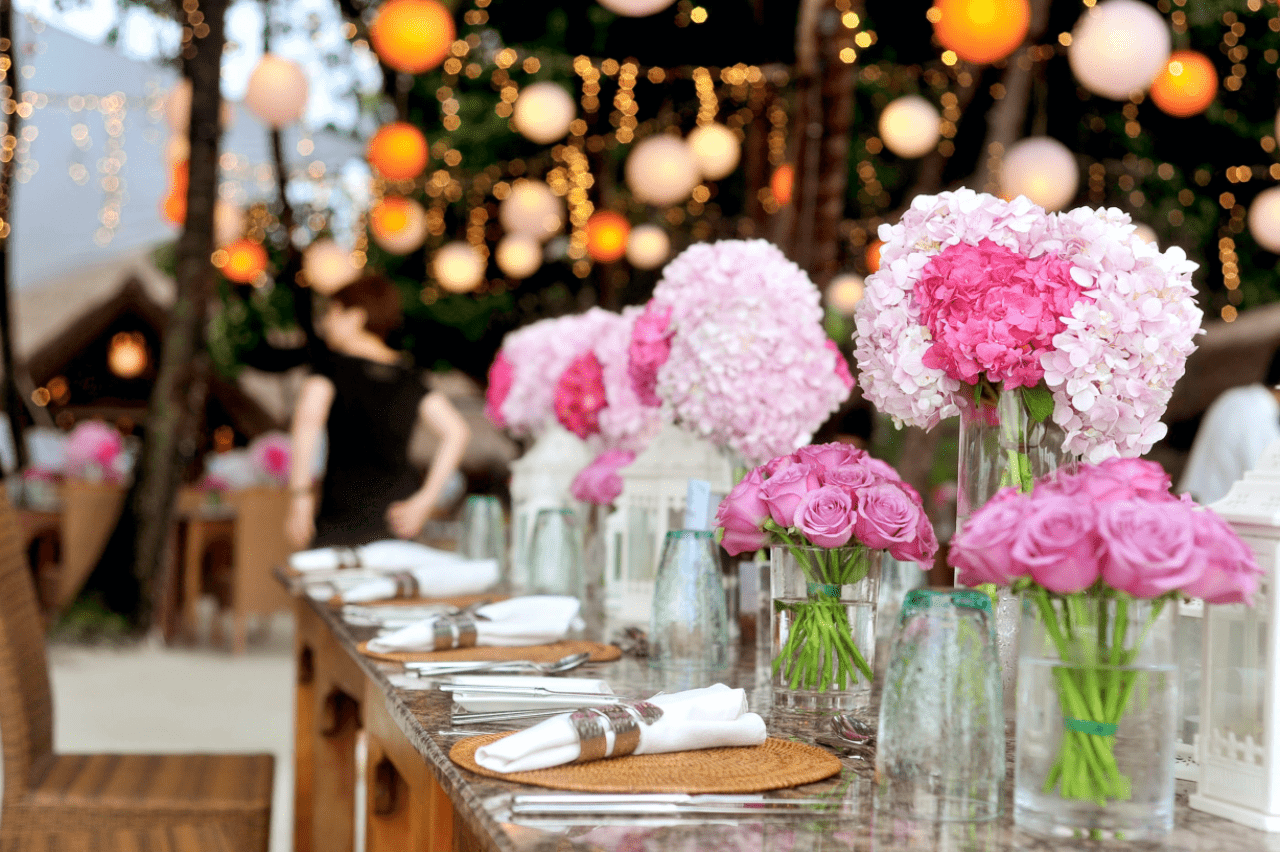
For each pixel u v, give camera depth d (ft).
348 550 9.68
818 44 18.92
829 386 6.55
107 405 45.75
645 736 3.72
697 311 6.43
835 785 3.51
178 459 23.20
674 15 31.17
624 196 34.14
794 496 4.65
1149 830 3.03
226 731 16.11
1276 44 29.50
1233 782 3.26
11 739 7.22
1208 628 3.37
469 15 32.09
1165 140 32.19
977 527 3.16
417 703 4.56
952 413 4.57
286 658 22.81
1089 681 3.05
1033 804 3.09
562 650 5.84
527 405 9.65
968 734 3.17
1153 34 13.14
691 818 3.17
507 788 3.38
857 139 32.17
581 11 32.60
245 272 25.17
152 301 42.91
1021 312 4.14
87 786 7.50
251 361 38.01
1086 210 4.29
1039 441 4.33
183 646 23.57
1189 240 31.76
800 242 19.38
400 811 6.17
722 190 33.78
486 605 6.12
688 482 6.84
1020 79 23.88
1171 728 3.09
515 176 34.50
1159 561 2.92
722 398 6.40
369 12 27.94
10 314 26.89
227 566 27.35
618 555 7.57
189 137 22.62
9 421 27.35
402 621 6.57
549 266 36.37
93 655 21.81
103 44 25.38
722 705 3.90
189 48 22.62
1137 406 4.20
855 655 4.67
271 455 29.58
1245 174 30.09
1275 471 3.38
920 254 4.41
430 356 37.68
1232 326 29.76
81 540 23.68
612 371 8.16
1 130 25.17
